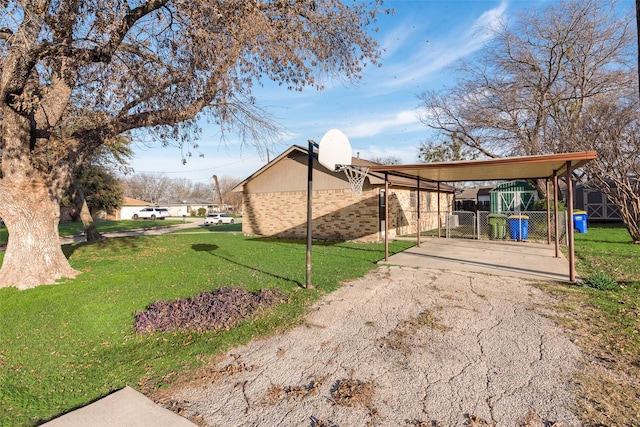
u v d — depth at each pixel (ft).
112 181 113.60
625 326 13.83
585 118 45.11
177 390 10.03
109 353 12.69
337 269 25.84
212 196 248.93
